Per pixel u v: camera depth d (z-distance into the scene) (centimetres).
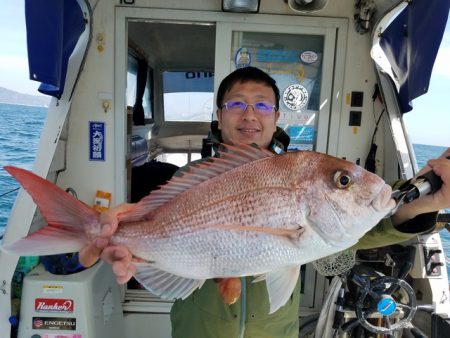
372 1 295
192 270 124
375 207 111
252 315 153
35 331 222
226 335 152
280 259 117
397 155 286
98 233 122
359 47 311
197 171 126
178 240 124
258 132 160
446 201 117
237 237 119
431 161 121
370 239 141
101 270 246
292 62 321
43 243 116
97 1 297
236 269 120
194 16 305
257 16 308
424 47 225
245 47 317
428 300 255
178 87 643
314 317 294
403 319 226
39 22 208
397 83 294
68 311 221
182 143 661
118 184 309
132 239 126
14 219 234
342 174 113
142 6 300
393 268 257
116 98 304
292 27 310
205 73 637
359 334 237
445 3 199
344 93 316
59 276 228
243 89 159
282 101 325
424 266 255
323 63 315
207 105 654
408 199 114
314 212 114
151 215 127
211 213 122
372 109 316
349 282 243
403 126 292
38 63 213
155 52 549
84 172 307
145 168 410
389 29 287
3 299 226
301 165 118
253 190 119
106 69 301
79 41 291
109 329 257
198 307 156
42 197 117
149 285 127
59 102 266
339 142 320
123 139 307
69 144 304
